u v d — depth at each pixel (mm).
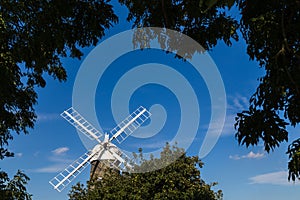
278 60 6418
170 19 7496
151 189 21344
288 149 5906
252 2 6719
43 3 7688
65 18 8023
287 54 6422
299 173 5801
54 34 7906
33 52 8094
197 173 22031
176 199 20484
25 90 10250
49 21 7812
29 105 10531
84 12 8102
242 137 6980
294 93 6500
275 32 6383
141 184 21453
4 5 7734
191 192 20578
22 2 7723
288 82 6391
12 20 7926
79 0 8047
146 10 7789
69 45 8328
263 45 6824
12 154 9797
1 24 7832
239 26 7230
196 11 7008
